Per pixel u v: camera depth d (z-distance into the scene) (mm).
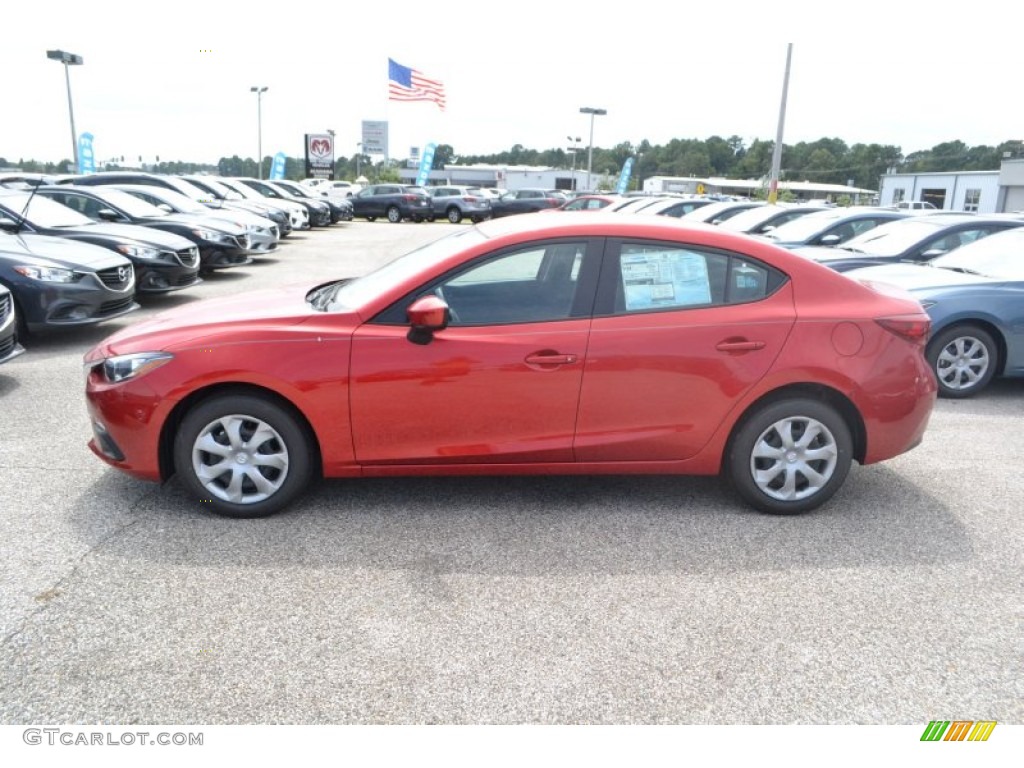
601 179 91000
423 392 3736
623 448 3883
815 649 2930
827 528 3943
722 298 3889
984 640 3010
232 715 2521
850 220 10219
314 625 3006
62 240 8078
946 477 4688
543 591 3289
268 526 3824
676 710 2594
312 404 3717
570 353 3748
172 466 3969
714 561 3576
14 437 5008
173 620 3018
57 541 3625
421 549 3629
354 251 17984
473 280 3812
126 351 3818
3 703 2555
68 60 30781
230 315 3982
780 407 3900
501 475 4312
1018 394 6711
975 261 7137
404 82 34625
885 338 3914
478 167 91188
